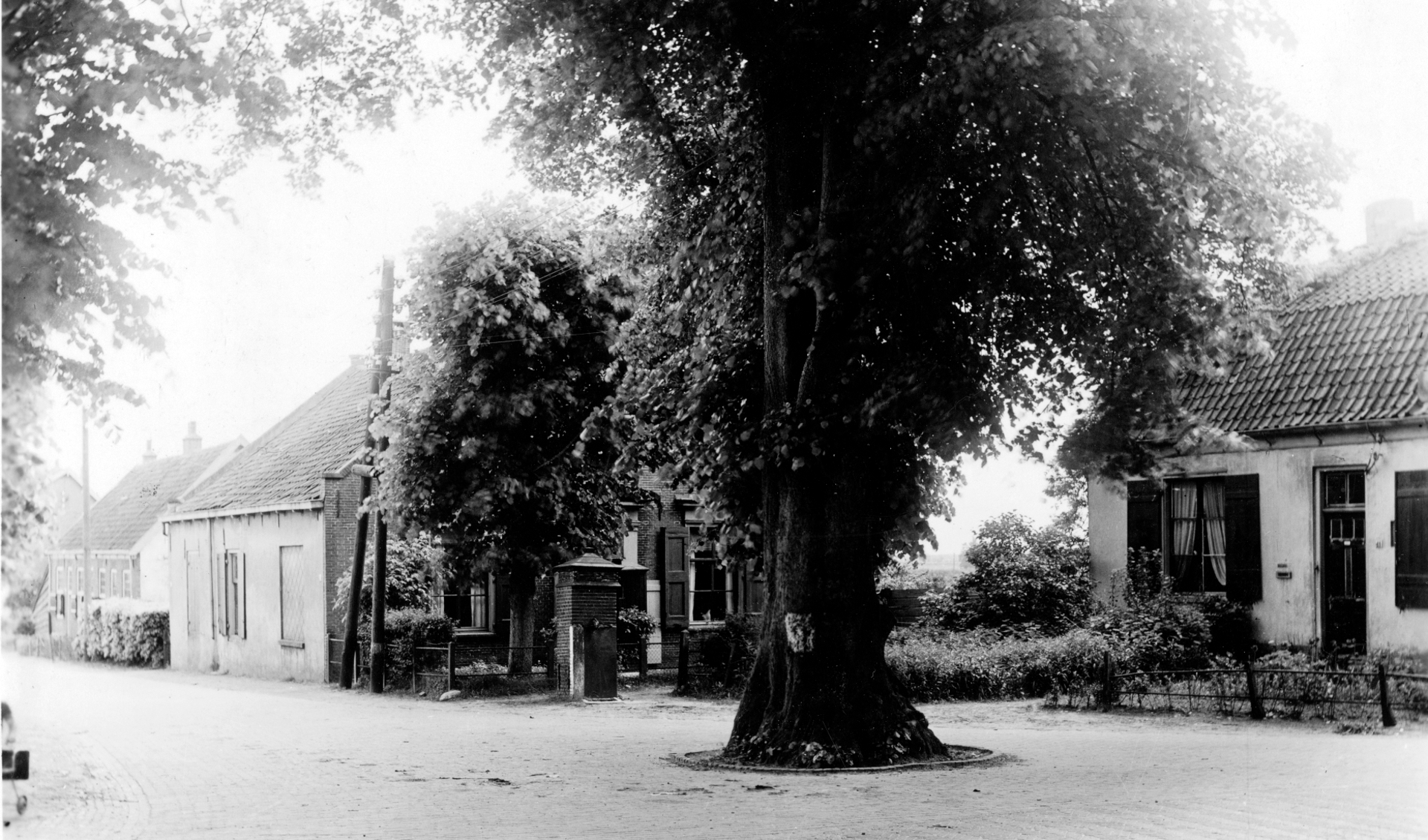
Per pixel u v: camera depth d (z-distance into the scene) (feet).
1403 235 80.64
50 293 33.22
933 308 41.65
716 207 52.85
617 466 60.18
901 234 40.32
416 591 93.04
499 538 81.82
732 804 33.19
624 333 58.34
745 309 51.16
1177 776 36.83
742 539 53.26
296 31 42.01
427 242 80.94
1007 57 35.55
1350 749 44.29
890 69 38.86
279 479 105.91
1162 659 68.44
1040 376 45.47
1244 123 42.37
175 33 34.35
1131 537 77.51
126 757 44.88
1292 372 72.13
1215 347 42.86
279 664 102.42
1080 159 39.60
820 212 44.34
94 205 33.83
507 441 80.02
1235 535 72.43
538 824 29.96
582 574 74.90
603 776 39.78
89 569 151.53
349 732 55.16
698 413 49.67
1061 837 26.94
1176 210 41.19
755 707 45.37
